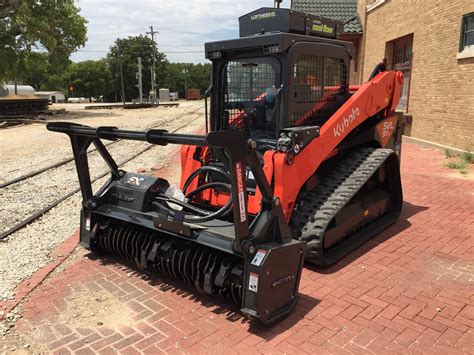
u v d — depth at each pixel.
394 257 4.93
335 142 4.87
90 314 3.90
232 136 3.29
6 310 3.97
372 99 5.48
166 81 103.81
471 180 8.30
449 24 10.84
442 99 11.30
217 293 3.92
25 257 5.21
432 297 4.06
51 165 10.94
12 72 30.06
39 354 3.38
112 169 5.01
